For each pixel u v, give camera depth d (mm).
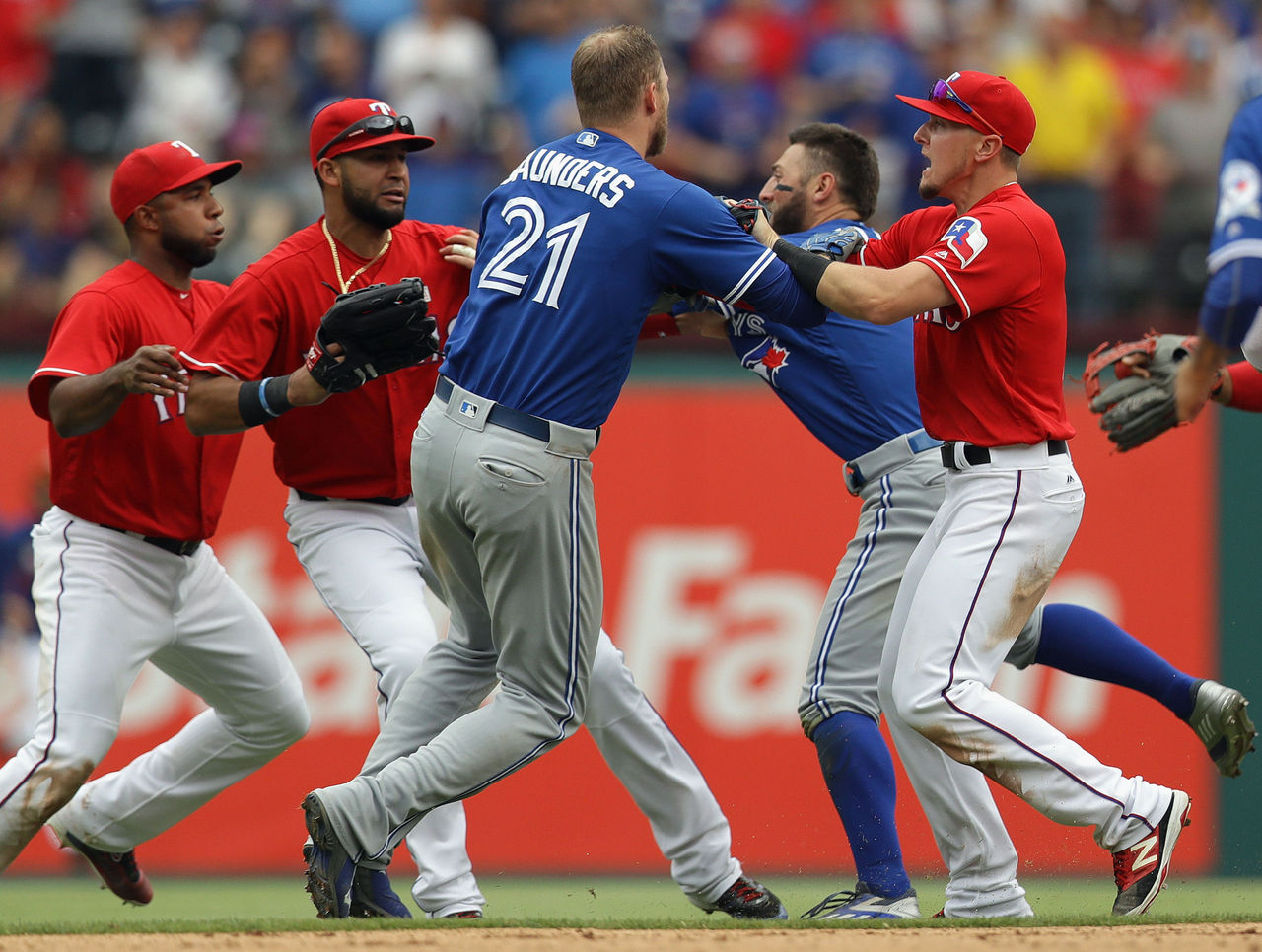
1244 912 20609
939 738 15406
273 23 38500
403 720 16000
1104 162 34250
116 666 17141
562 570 14797
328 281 17281
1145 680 17469
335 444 17641
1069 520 15719
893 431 17750
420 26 37031
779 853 27219
